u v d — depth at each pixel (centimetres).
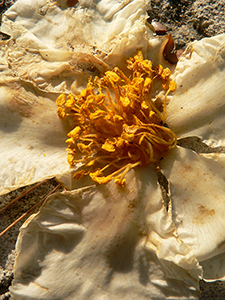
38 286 11
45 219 11
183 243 11
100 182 11
